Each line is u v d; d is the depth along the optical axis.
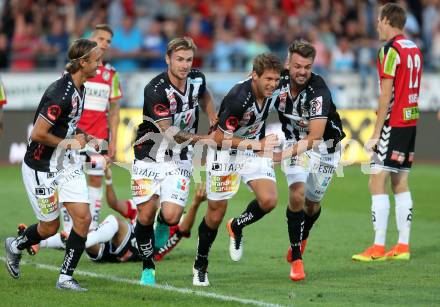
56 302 18.98
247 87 20.56
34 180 20.28
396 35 25.39
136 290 20.33
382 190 25.47
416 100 25.69
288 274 22.94
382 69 25.06
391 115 25.44
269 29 60.56
